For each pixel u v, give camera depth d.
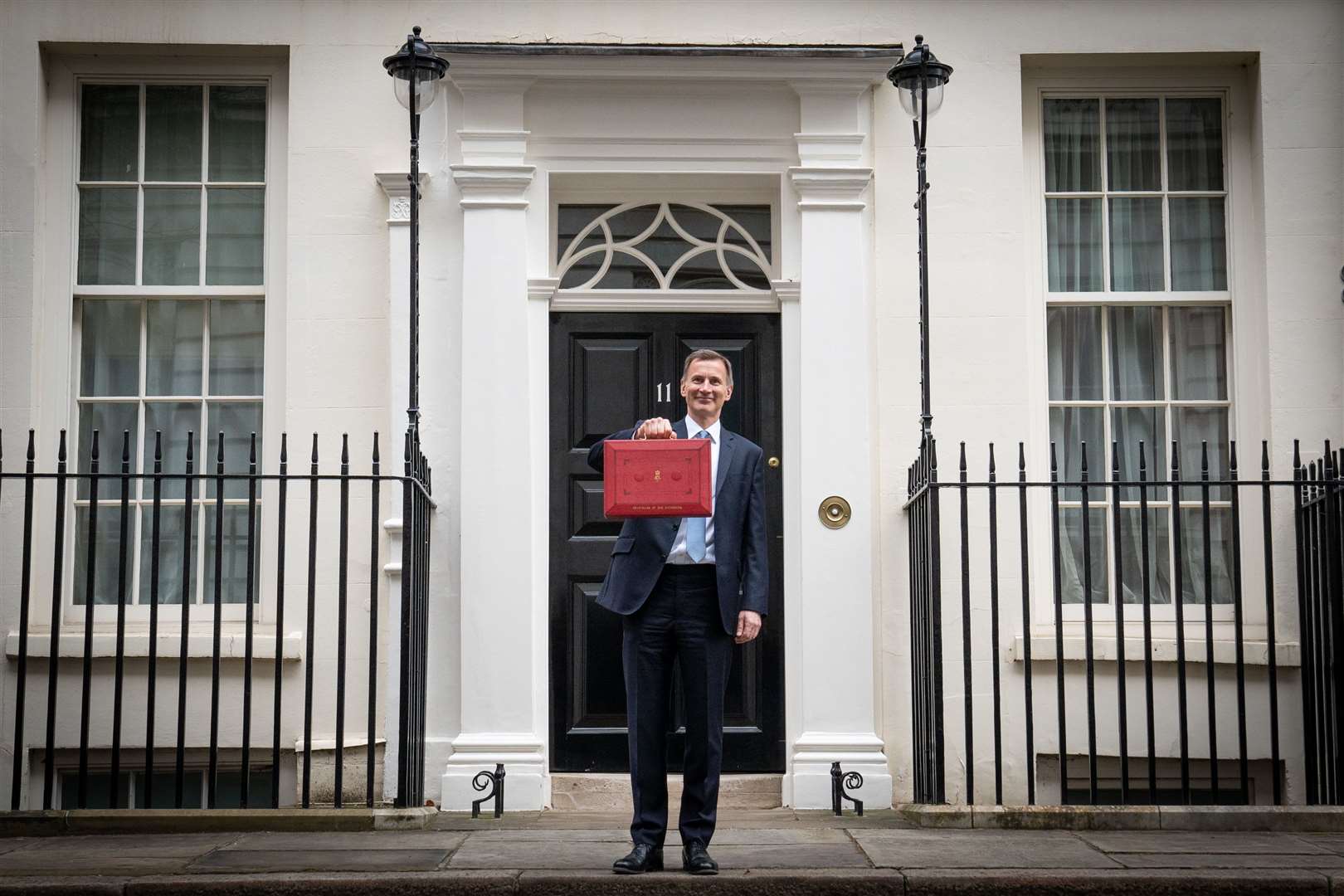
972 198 6.52
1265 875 4.45
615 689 6.43
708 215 6.70
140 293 6.56
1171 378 6.69
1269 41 6.57
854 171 6.42
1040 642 6.32
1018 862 4.68
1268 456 5.65
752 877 4.45
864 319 6.39
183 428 6.54
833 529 6.29
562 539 6.48
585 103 6.50
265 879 4.43
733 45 6.54
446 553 6.30
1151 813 5.32
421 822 5.38
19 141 6.42
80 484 6.48
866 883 4.45
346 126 6.48
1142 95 6.77
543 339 6.43
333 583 6.31
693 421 4.85
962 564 5.53
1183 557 6.56
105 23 6.45
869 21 6.59
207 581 6.45
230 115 6.68
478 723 6.16
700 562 4.64
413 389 5.77
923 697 5.96
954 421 6.42
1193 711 6.31
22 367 6.36
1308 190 6.54
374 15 6.52
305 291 6.40
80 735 5.56
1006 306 6.47
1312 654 5.97
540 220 6.45
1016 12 6.59
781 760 6.40
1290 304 6.49
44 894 4.36
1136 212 6.74
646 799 4.61
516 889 4.43
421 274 6.41
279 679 5.46
